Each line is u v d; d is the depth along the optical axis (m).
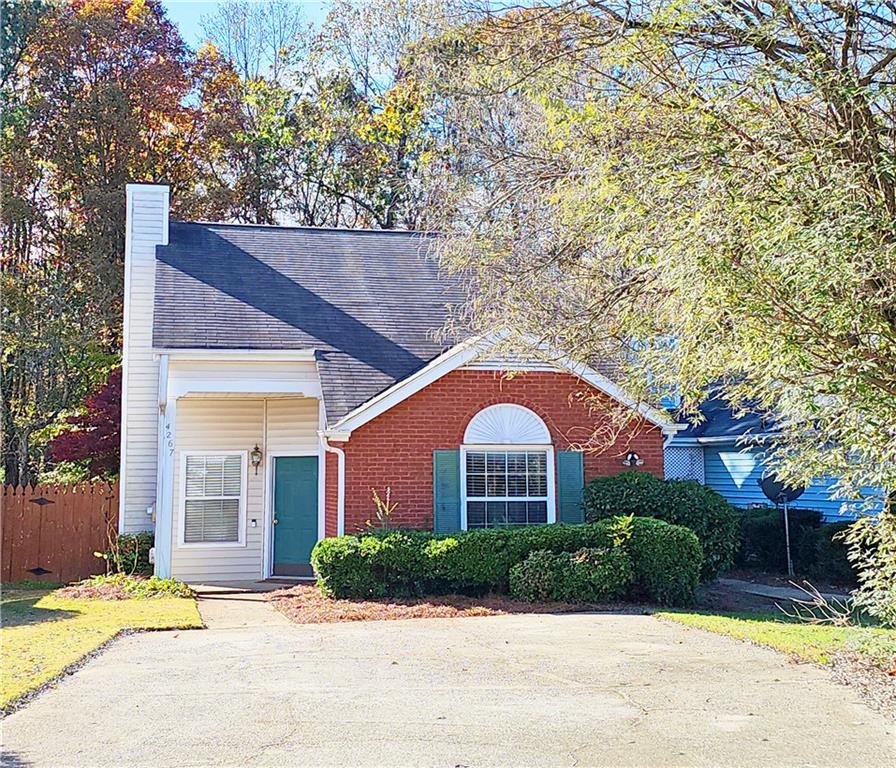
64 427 26.64
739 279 7.48
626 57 9.32
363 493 15.18
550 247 13.97
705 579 14.85
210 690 7.83
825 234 7.20
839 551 15.88
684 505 14.71
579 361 13.73
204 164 34.34
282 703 7.38
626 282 12.24
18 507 17.92
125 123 30.45
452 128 19.52
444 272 19.14
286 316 17.48
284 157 35.44
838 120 8.47
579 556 13.36
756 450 20.39
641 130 9.77
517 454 15.79
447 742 6.32
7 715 7.05
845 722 6.78
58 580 17.89
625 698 7.52
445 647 9.83
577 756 6.02
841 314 7.32
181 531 17.59
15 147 28.94
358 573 13.61
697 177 8.77
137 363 18.92
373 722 6.82
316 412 17.94
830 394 7.92
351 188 34.94
